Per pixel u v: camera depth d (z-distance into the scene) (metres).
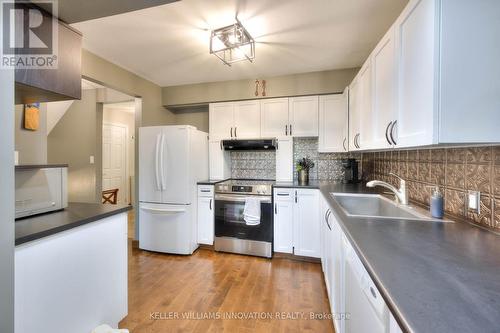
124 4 1.25
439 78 0.91
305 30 2.04
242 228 2.95
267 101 3.23
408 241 1.01
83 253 1.31
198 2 1.67
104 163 5.11
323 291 2.11
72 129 4.04
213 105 3.45
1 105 0.88
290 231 2.83
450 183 1.37
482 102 0.90
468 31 0.90
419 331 0.49
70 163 4.04
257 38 2.18
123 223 1.61
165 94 3.62
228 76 3.19
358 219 1.35
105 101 3.92
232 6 1.72
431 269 0.76
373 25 1.97
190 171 3.00
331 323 1.71
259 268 2.58
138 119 3.22
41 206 1.38
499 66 0.89
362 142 1.99
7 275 0.90
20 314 1.01
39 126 2.40
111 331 1.33
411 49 1.12
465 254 0.88
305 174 3.12
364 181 3.09
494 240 1.01
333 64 2.79
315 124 3.07
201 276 2.40
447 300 0.60
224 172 3.44
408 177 1.87
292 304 1.93
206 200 3.11
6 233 0.89
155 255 2.98
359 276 0.95
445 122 0.91
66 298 1.21
